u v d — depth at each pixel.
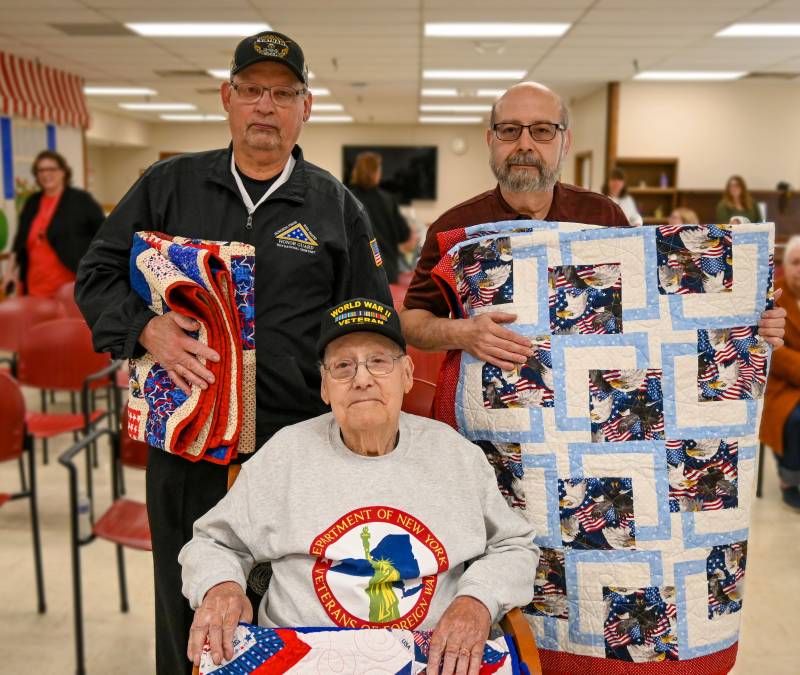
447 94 12.01
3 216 8.52
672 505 1.58
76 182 10.57
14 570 3.09
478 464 1.53
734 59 8.62
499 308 1.61
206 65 9.33
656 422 1.58
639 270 1.58
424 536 1.43
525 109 1.84
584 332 1.59
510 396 1.61
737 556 1.62
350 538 1.41
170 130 17.39
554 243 1.59
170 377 1.61
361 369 1.44
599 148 11.39
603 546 1.60
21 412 2.74
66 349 3.85
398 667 1.30
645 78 10.17
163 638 1.82
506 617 1.44
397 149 17.53
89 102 13.23
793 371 3.64
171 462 1.73
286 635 1.33
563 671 1.63
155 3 6.20
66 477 4.14
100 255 1.75
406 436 1.52
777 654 2.59
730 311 1.58
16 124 8.92
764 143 10.74
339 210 1.86
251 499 1.49
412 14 6.52
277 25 7.00
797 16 6.51
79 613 2.40
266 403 1.77
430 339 1.72
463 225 1.98
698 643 1.60
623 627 1.59
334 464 1.48
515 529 1.50
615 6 6.20
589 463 1.59
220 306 1.58
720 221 9.66
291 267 1.77
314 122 17.17
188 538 1.75
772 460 4.60
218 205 1.78
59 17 6.73
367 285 1.91
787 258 3.64
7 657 2.51
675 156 10.76
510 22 6.81
